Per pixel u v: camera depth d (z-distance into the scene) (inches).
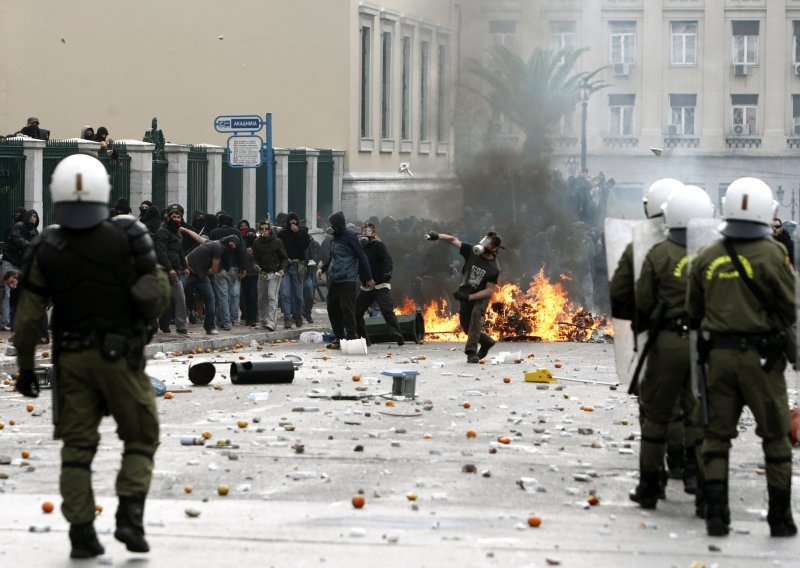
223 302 1090.7
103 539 351.9
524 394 693.3
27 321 331.0
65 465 329.7
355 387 709.3
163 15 2145.7
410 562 327.0
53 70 2177.7
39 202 1192.8
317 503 402.0
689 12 3267.7
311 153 1872.5
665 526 380.2
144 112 2161.7
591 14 3193.9
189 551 336.8
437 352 982.4
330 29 2100.1
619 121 3284.9
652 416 404.5
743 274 360.2
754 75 3294.8
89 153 1261.1
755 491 438.9
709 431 366.9
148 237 333.1
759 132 3304.6
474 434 540.7
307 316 1216.2
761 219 363.6
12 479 441.1
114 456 482.0
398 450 502.0
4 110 2193.7
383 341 1056.2
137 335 331.9
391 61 2304.4
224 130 1263.5
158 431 336.8
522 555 336.8
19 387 340.5
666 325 397.4
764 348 358.9
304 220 1870.1
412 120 2426.2
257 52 2121.1
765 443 366.3
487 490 426.9
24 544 345.1
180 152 1432.1
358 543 347.3
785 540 362.9
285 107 2116.1
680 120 3302.2
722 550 348.5
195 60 2140.7
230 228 1106.7
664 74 3272.6
